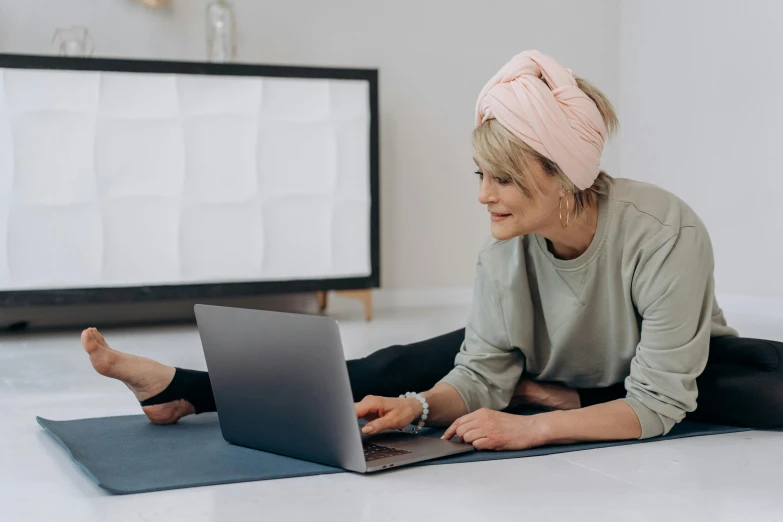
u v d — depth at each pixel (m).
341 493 1.29
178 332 3.67
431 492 1.29
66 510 1.24
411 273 4.62
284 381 1.41
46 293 3.58
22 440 1.70
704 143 4.41
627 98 4.94
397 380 1.77
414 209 4.61
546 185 1.45
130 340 3.41
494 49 4.71
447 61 4.62
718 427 1.70
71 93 3.57
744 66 4.16
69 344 3.34
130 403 2.08
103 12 4.02
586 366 1.70
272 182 3.85
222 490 1.31
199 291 3.77
